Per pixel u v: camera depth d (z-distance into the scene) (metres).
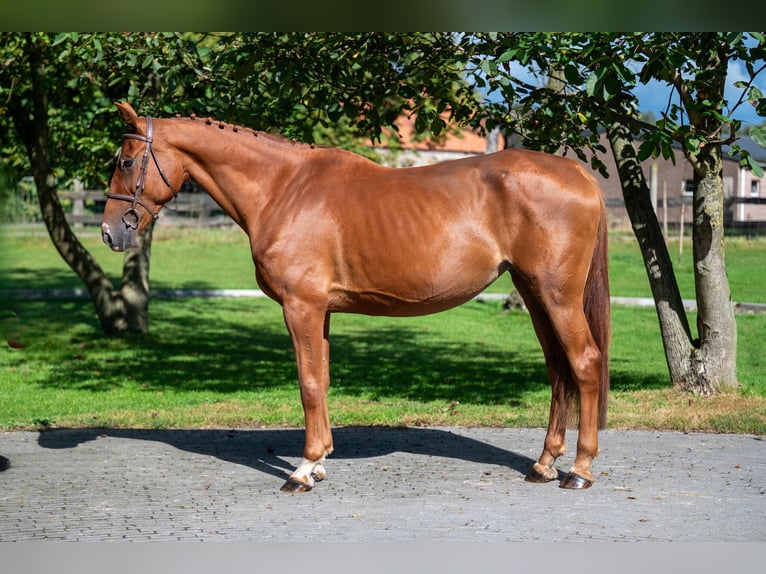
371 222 5.46
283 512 5.14
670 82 7.92
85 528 4.84
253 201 5.73
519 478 5.89
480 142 35.78
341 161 5.72
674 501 5.31
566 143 8.53
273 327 16.28
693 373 8.87
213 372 11.75
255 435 7.47
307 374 5.60
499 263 5.43
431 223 5.39
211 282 22.09
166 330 15.54
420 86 8.66
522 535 4.66
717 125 8.18
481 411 8.48
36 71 12.56
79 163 14.53
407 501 5.35
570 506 5.21
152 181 5.68
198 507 5.26
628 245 26.30
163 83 10.30
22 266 23.92
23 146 14.70
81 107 13.38
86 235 27.08
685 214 27.66
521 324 17.02
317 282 5.54
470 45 7.98
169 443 7.12
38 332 14.89
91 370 11.85
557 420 5.77
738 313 16.58
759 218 28.94
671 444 6.91
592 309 5.52
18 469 6.22
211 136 5.73
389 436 7.33
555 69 7.68
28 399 9.70
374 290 5.54
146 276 14.98
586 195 5.32
